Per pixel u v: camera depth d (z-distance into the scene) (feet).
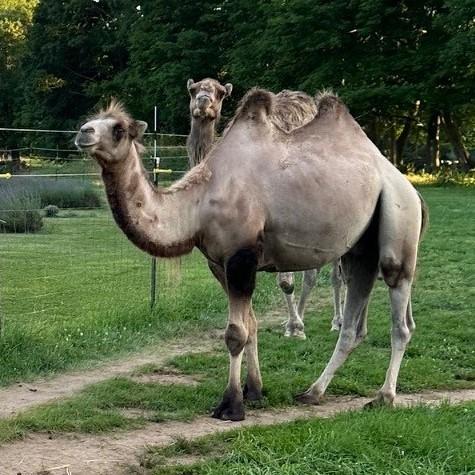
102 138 19.93
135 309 34.83
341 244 23.13
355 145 23.84
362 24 126.00
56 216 75.10
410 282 24.04
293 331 32.42
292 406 23.50
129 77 161.07
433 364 27.94
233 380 22.20
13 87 215.92
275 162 22.50
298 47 128.98
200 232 22.07
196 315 35.40
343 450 18.48
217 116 28.55
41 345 28.66
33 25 196.44
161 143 79.51
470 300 40.81
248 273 21.93
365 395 24.71
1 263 50.44
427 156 163.12
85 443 19.98
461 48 112.57
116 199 20.79
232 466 17.80
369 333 32.48
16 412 22.49
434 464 18.12
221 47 149.07
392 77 129.80
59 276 45.88
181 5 153.07
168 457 18.98
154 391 24.20
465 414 21.88
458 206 92.32
